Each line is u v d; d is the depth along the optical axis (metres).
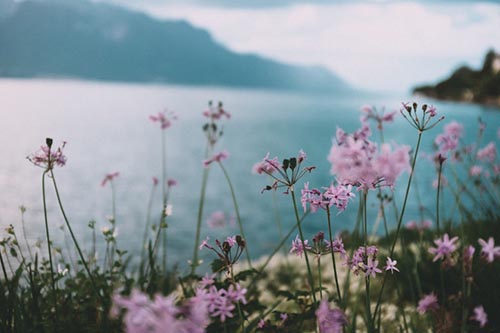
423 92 167.38
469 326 3.57
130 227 12.83
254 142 58.59
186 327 1.36
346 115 127.56
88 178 25.23
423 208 5.91
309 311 3.38
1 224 5.29
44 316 3.86
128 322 1.34
